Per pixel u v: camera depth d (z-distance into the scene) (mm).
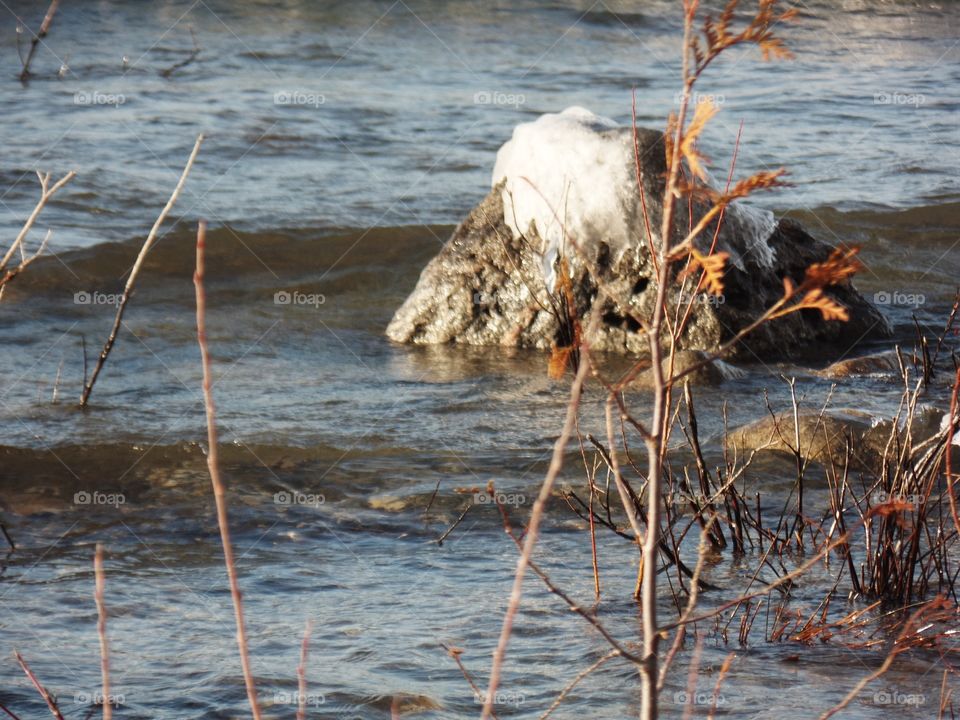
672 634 7516
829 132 31375
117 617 8023
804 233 18203
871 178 27031
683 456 11617
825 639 7391
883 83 38031
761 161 28422
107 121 30594
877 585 8164
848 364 15703
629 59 41781
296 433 12680
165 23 42531
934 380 15031
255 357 16359
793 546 9312
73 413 13320
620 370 15523
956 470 10688
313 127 30891
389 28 43562
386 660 7250
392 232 22859
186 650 7441
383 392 14523
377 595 8453
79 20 42219
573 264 16859
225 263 21344
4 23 41125
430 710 6531
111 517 10250
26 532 9859
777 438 11695
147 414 13359
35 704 6594
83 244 21562
